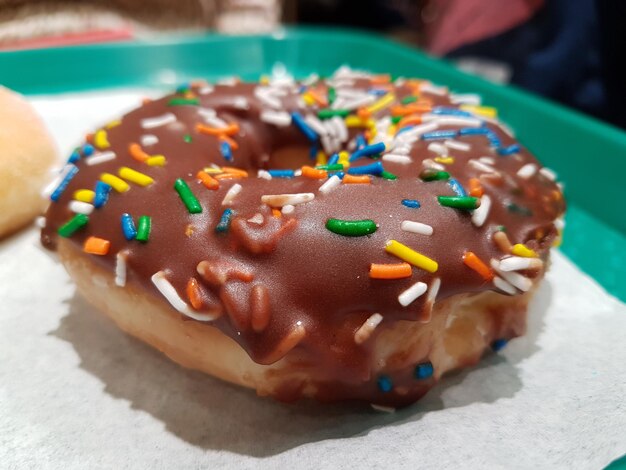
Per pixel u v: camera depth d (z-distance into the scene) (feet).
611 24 0.61
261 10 0.82
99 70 0.62
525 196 0.29
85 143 0.33
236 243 0.24
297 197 0.25
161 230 0.25
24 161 0.39
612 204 0.45
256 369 0.25
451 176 0.28
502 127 0.35
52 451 0.25
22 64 0.59
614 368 0.28
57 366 0.29
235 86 0.40
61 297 0.34
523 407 0.26
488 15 0.74
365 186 0.26
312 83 0.43
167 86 0.62
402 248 0.24
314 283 0.24
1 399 0.27
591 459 0.24
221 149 0.33
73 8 0.70
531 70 0.66
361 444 0.24
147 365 0.29
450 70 0.60
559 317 0.32
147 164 0.29
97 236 0.26
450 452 0.24
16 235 0.39
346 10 0.91
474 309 0.28
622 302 0.36
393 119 0.36
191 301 0.23
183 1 0.76
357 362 0.24
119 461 0.24
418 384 0.26
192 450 0.25
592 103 0.63
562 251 0.42
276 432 0.26
